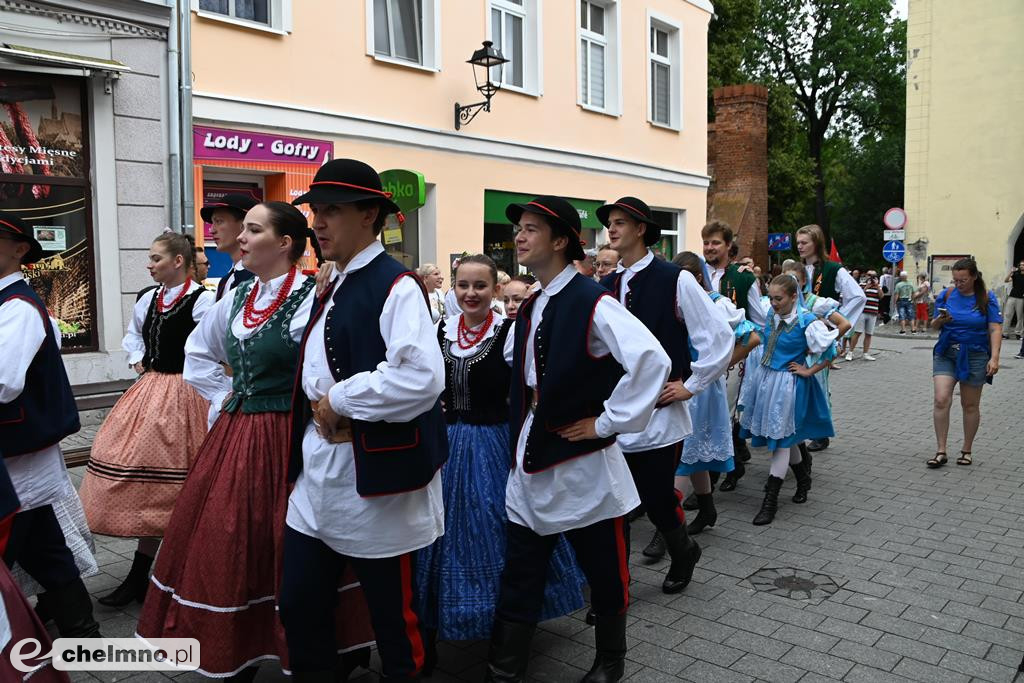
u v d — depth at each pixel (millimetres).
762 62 35219
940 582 4414
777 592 4281
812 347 5504
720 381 5105
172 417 3881
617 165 14742
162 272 4004
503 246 12758
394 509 2652
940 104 23109
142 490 3826
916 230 23656
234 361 2979
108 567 4531
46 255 7848
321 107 9898
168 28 8391
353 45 10219
